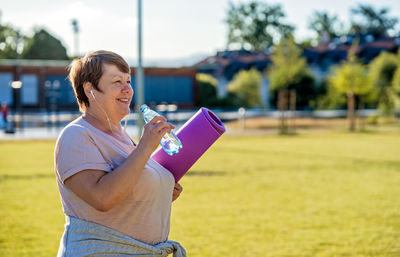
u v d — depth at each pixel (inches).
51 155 590.9
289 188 382.0
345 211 301.0
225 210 304.5
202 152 99.7
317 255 213.5
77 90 92.2
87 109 92.1
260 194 357.1
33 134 900.6
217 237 242.7
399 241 234.2
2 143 743.7
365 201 331.9
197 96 1642.5
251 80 1651.1
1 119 1034.7
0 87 1501.0
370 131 1024.2
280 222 273.6
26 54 2284.7
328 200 335.9
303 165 514.6
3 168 482.9
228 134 963.3
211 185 394.9
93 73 89.4
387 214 293.0
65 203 89.0
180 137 99.1
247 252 217.8
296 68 1391.5
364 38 2246.6
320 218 283.1
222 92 2063.2
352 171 473.1
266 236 244.5
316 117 1317.7
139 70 609.3
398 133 965.8
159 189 91.7
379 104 1396.4
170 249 95.0
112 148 88.4
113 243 87.4
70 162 83.7
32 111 1502.2
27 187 382.3
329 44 2255.2
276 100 1550.2
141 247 89.0
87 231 87.0
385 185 395.5
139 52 614.5
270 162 538.0
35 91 1512.1
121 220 88.0
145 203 89.4
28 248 223.9
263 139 852.6
